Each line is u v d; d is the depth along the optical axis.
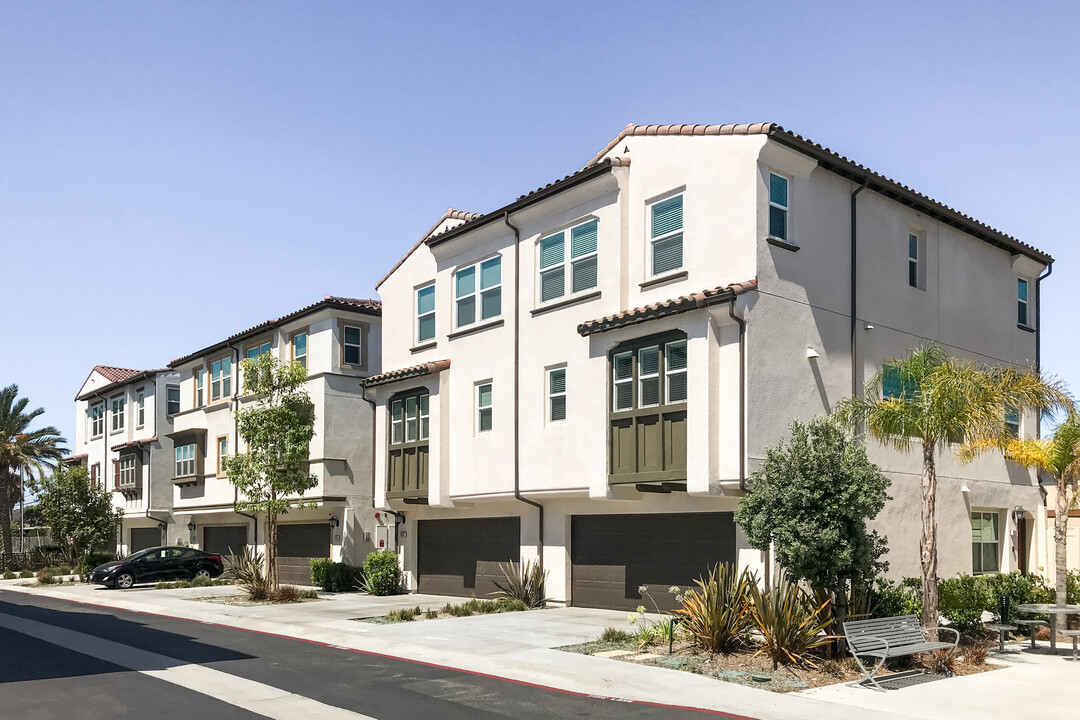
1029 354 24.69
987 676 12.76
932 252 21.52
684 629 14.62
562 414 20.67
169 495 40.22
